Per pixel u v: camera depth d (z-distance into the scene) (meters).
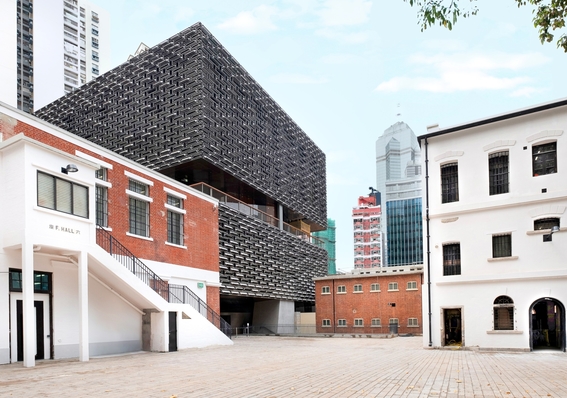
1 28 67.81
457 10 9.99
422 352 20.92
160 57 37.97
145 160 37.28
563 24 10.83
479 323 21.89
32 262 14.80
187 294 26.61
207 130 35.47
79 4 104.50
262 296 42.12
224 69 39.03
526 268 21.12
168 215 25.81
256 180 43.12
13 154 15.37
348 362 16.41
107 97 40.53
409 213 163.62
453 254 23.30
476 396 9.47
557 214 20.70
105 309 19.80
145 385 10.81
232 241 37.44
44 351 16.98
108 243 20.66
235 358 17.83
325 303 45.25
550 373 13.11
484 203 22.55
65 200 16.42
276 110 48.94
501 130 22.66
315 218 57.56
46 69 90.56
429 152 24.64
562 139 21.00
